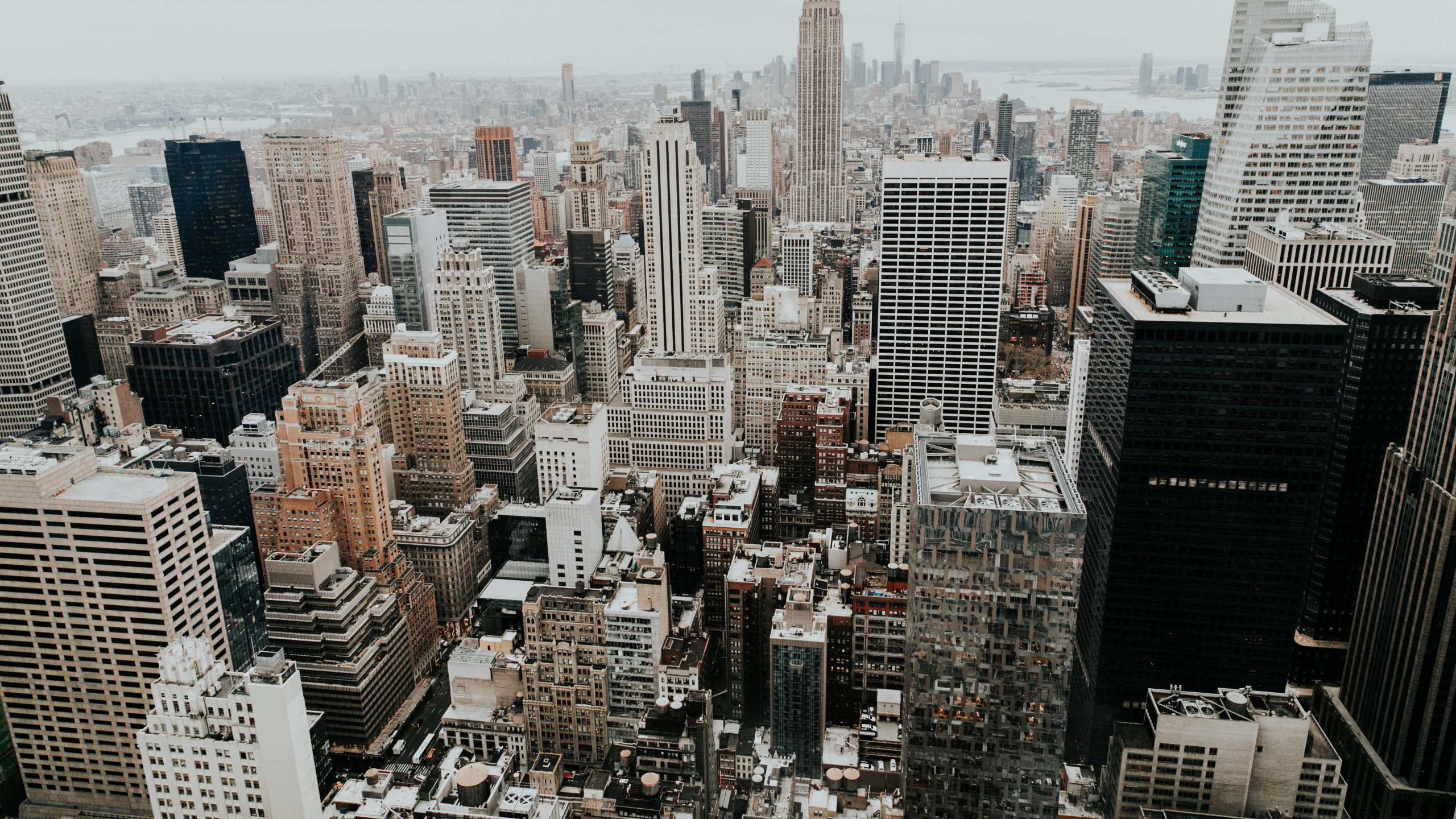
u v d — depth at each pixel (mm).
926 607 189000
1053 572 181250
